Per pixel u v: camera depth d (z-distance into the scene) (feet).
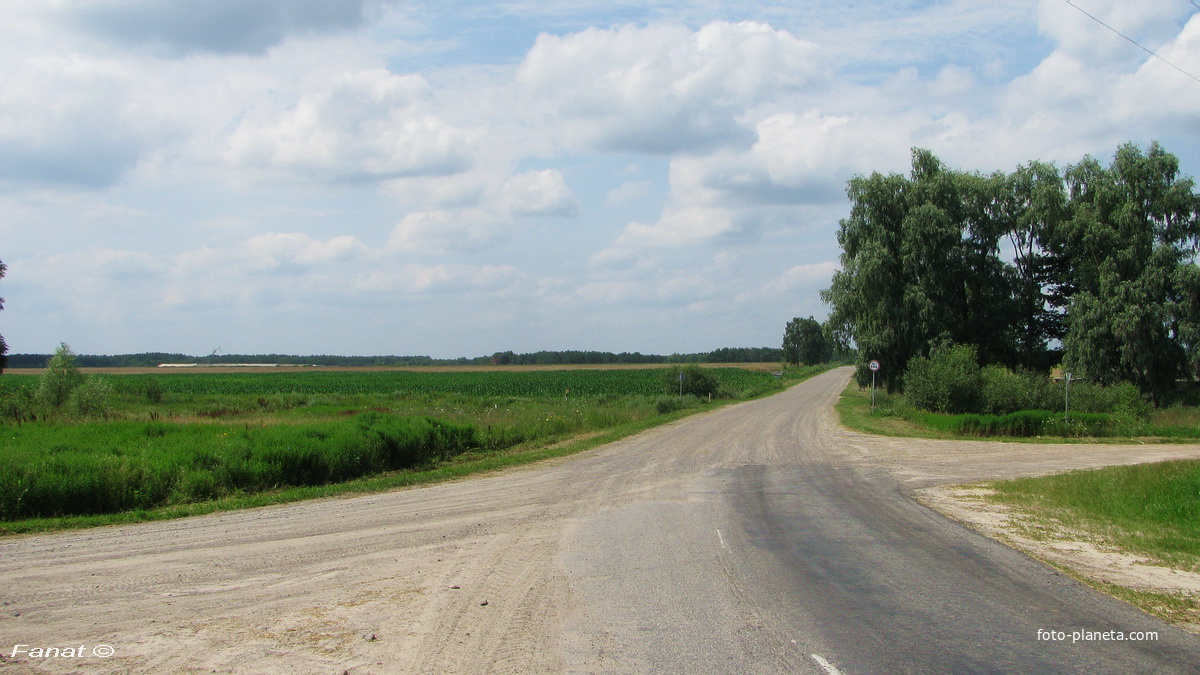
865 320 143.43
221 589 23.49
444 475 54.85
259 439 54.95
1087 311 126.52
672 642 18.37
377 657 17.40
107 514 39.55
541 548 29.40
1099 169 135.95
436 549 29.40
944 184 140.15
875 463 62.85
